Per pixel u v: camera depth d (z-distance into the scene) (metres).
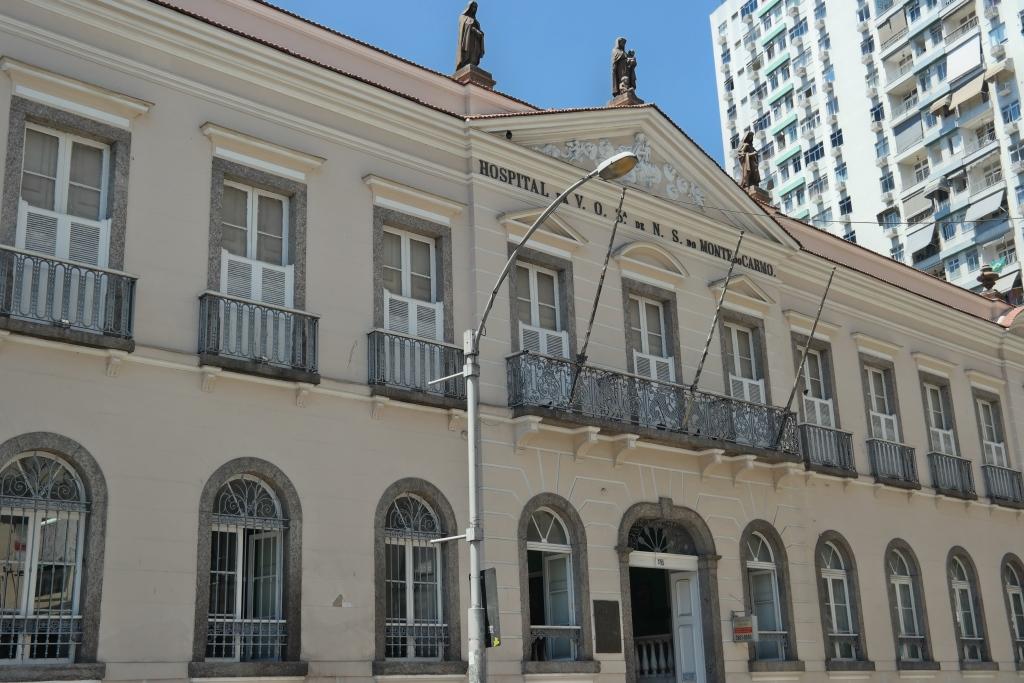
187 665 15.26
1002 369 32.69
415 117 19.84
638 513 21.36
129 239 16.19
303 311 17.44
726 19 82.12
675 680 22.52
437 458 18.75
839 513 25.86
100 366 15.47
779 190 74.56
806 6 73.81
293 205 18.20
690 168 24.70
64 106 16.05
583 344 21.41
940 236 61.38
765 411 23.75
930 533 28.20
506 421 19.61
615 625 20.34
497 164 20.98
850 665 24.47
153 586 15.25
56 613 14.62
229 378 16.61
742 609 22.69
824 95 71.12
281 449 16.95
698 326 23.83
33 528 14.73
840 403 26.97
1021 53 57.34
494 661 18.34
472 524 15.01
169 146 16.94
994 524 30.39
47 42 16.05
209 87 17.58
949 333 31.17
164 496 15.62
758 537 23.95
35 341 14.84
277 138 18.17
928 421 29.52
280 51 18.16
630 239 23.00
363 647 17.05
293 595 16.52
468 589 18.50
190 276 16.66
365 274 18.67
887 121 65.94
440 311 19.64
